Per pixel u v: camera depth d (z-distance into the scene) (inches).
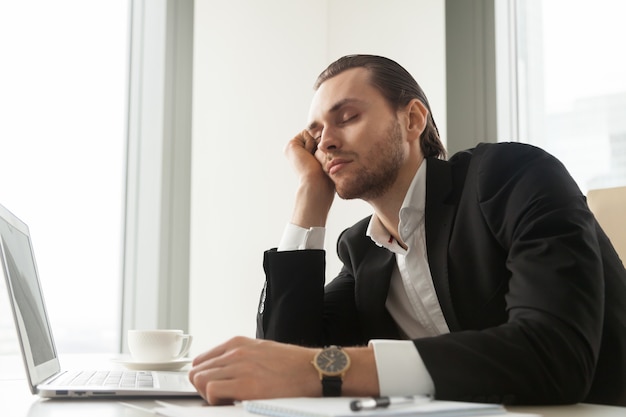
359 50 134.9
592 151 119.3
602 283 40.3
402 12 130.6
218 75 127.9
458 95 129.2
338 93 56.2
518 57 127.7
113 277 125.2
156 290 126.7
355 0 136.3
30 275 52.6
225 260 124.3
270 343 36.5
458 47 129.9
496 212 47.9
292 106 132.9
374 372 34.5
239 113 128.6
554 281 39.1
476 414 28.4
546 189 45.5
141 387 40.8
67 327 121.3
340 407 29.0
